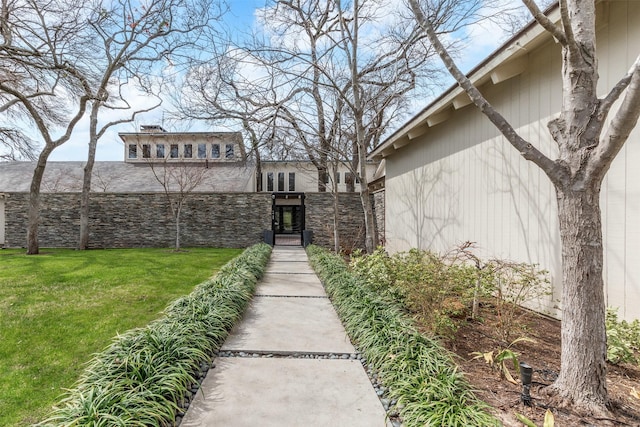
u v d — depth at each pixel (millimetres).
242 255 8328
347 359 3041
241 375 2703
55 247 13414
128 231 13570
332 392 2455
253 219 13742
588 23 2238
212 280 5215
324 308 4625
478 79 5176
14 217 13453
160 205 13656
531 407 2180
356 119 7496
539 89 4496
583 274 2189
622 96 3516
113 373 2299
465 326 3852
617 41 3559
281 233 23062
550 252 4352
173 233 13641
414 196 8891
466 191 6250
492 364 2775
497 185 5367
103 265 8438
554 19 3807
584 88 2207
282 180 23484
